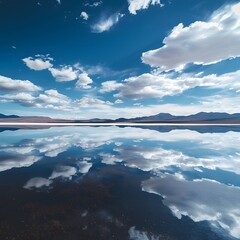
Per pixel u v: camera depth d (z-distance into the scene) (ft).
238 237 13.19
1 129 108.88
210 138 67.82
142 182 23.71
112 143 54.65
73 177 25.18
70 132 92.27
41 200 18.25
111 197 19.24
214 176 26.23
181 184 23.15
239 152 42.22
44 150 43.47
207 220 15.28
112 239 12.80
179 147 48.34
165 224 14.62
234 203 18.22
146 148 46.80
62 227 13.98
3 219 14.90
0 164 31.24
